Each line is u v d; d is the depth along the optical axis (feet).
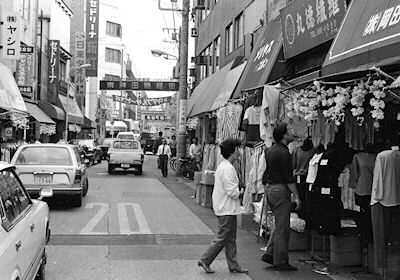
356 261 24.12
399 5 20.34
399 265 21.26
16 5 78.13
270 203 23.67
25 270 15.10
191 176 74.38
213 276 22.35
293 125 28.76
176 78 143.74
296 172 27.22
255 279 22.03
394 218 20.47
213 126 69.10
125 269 23.20
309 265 24.63
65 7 123.95
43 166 40.27
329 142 24.45
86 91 180.14
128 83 141.49
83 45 151.12
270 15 50.34
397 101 21.08
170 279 21.75
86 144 107.24
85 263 24.17
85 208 42.32
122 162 81.30
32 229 16.92
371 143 22.67
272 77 39.73
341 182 23.53
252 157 33.73
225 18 76.64
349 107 23.34
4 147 59.06
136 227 33.83
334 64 24.32
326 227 23.44
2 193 15.03
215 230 33.37
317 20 33.19
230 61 71.56
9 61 73.61
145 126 284.20
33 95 91.66
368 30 22.34
